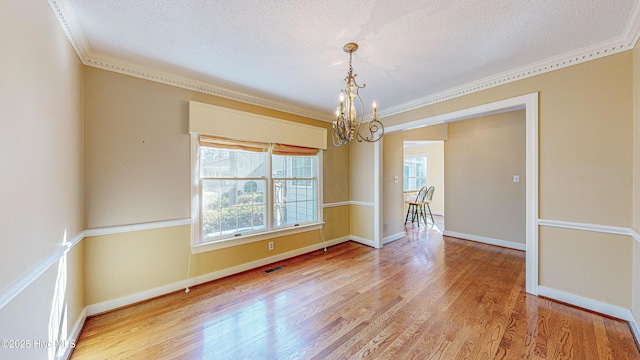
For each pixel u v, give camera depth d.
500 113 4.24
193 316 2.11
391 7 1.57
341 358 1.61
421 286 2.67
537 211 2.41
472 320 2.02
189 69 2.45
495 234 4.29
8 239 1.01
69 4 1.52
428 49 2.11
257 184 3.31
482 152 4.45
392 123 3.82
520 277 2.89
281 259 3.53
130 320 2.05
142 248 2.38
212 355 1.64
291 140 3.60
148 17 1.66
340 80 2.74
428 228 5.77
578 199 2.20
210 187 2.87
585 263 2.17
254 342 1.77
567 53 2.18
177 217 2.60
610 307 2.04
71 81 1.80
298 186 3.82
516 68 2.47
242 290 2.60
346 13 1.63
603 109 2.07
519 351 1.65
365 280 2.83
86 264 2.09
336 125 2.10
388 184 4.55
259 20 1.70
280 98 3.32
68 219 1.71
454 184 4.83
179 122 2.61
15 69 1.07
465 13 1.64
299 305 2.29
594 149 2.12
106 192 2.19
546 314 2.09
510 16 1.67
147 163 2.41
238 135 3.02
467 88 2.88
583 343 1.72
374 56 2.21
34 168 1.23
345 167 4.54
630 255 1.96
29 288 1.17
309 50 2.11
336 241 4.36
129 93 2.31
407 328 1.92
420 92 3.13
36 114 1.26
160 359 1.61
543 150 2.38
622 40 1.96
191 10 1.59
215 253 2.88
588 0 1.52
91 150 2.12
